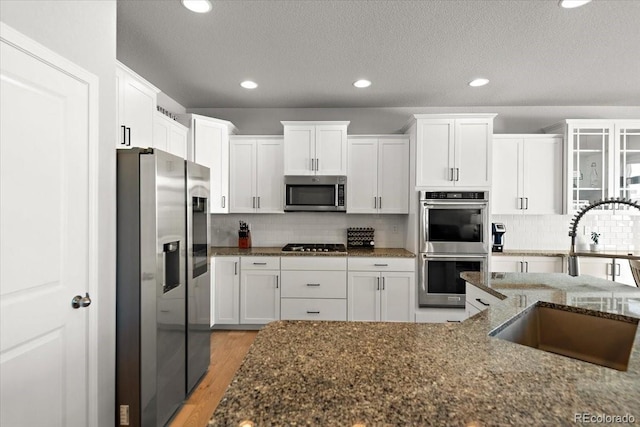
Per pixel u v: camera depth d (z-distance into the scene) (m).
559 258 3.53
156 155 1.75
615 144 3.58
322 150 3.61
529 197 3.67
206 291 2.51
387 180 3.66
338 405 0.68
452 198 3.36
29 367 1.26
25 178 1.23
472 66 2.81
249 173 3.71
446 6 1.98
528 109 3.88
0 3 1.13
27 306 1.24
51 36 1.34
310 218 3.98
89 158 1.55
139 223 1.74
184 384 2.15
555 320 1.41
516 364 0.86
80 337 1.50
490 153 3.35
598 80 3.11
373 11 2.04
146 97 2.38
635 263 2.49
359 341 1.02
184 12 2.04
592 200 3.62
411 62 2.73
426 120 3.40
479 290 1.86
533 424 0.61
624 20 2.12
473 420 0.62
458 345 0.98
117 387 1.73
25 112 1.23
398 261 3.37
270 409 0.66
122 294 1.73
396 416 0.64
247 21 2.14
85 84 1.53
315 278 3.39
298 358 0.90
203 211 2.46
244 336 3.35
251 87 3.30
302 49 2.52
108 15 1.68
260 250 3.66
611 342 1.27
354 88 3.34
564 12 2.04
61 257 1.40
